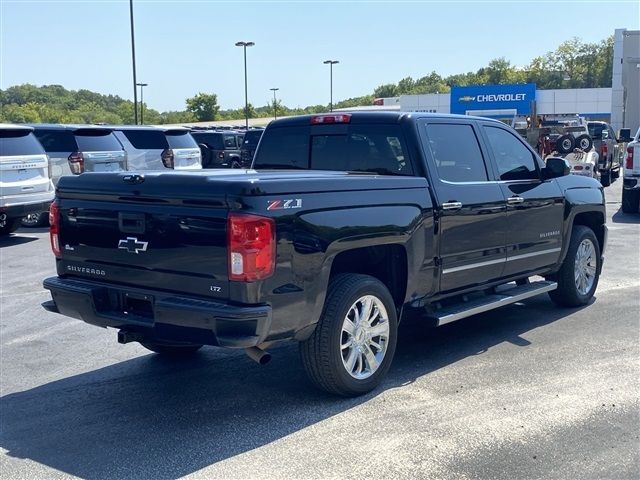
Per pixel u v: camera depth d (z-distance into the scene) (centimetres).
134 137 1720
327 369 502
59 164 1525
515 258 678
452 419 486
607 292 869
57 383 575
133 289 500
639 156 1562
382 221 525
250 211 445
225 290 452
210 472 417
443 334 698
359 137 622
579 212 772
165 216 475
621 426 472
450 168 613
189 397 540
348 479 405
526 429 468
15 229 1408
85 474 418
